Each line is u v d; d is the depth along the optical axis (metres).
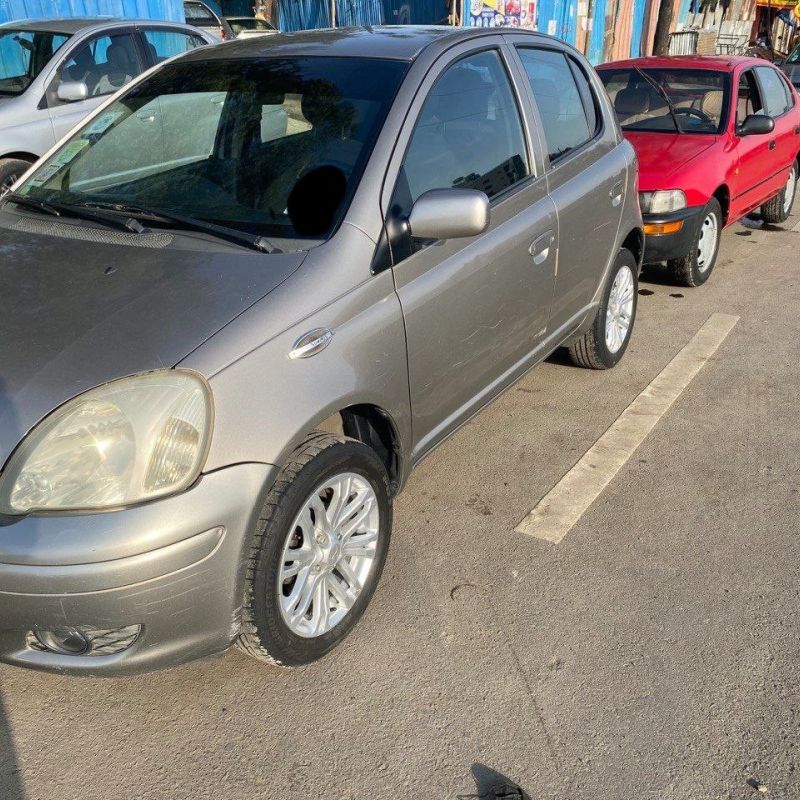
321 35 3.54
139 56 7.72
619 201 4.29
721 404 4.42
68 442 2.10
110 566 2.06
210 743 2.40
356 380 2.55
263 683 2.61
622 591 2.99
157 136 3.25
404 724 2.45
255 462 2.25
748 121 6.36
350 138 2.86
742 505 3.51
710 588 3.01
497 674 2.63
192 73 3.41
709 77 6.72
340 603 2.71
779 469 3.78
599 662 2.67
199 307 2.38
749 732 2.40
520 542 3.29
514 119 3.54
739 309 5.82
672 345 5.21
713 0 24.23
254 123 3.06
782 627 2.81
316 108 3.00
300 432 2.35
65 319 2.37
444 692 2.56
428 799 2.21
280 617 2.42
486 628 2.82
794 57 12.41
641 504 3.53
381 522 2.81
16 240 2.83
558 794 2.22
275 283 2.46
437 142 3.05
